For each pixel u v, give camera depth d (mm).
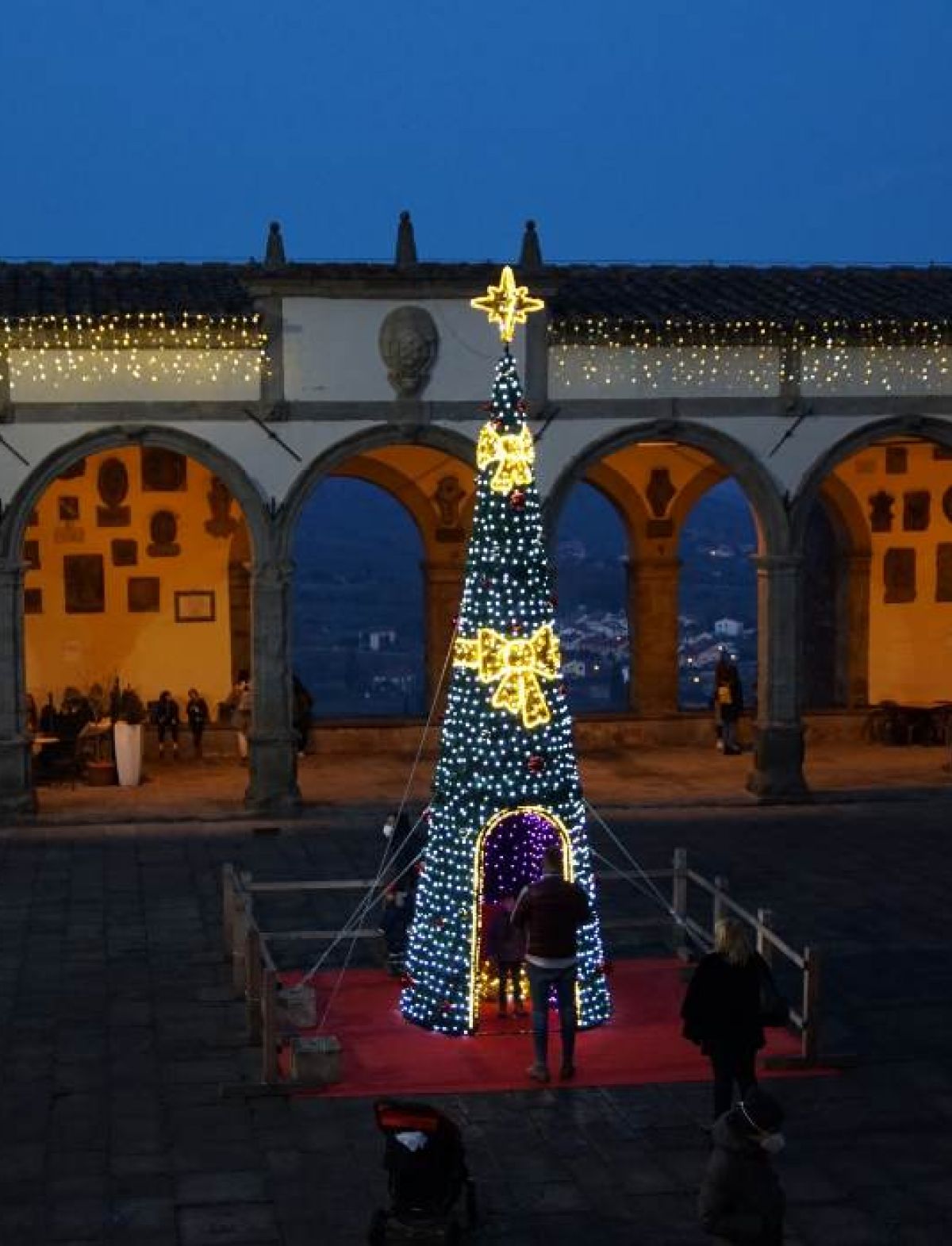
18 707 23703
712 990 11805
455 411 24359
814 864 21000
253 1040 14086
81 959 16562
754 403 25172
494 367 24391
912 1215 10742
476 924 14477
